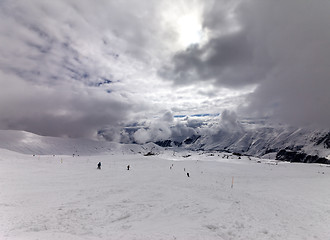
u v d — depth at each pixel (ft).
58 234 30.50
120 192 66.95
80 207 47.29
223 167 210.18
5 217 36.86
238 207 55.83
